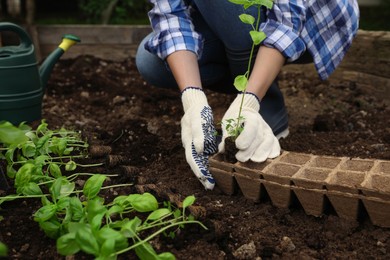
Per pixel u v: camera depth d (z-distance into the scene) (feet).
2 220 5.26
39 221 4.76
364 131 7.84
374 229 4.99
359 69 9.45
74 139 6.98
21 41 7.73
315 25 6.29
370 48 9.15
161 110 9.06
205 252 4.73
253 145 5.45
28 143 6.34
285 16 5.91
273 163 5.51
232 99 9.55
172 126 8.04
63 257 4.72
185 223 4.95
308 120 8.45
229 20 6.18
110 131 7.84
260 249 4.79
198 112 5.74
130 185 5.82
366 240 4.88
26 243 4.94
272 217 5.28
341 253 4.75
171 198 5.31
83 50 11.96
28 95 7.66
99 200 4.84
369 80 9.30
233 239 4.93
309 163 5.54
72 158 6.66
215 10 6.22
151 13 6.48
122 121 8.23
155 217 4.59
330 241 4.92
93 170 6.32
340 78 9.78
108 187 5.67
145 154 6.92
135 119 8.21
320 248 4.82
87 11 14.35
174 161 6.69
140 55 7.32
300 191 5.15
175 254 4.71
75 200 4.78
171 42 6.18
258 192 5.43
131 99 9.65
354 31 6.59
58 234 4.83
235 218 5.26
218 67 7.35
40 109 7.98
